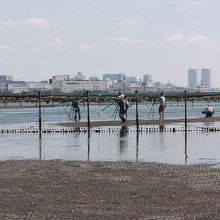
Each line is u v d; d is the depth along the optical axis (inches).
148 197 1000.2
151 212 881.5
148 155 1699.1
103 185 1130.0
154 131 2689.5
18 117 4490.7
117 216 855.1
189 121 3442.4
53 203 951.0
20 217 848.9
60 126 3041.3
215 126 3004.4
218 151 1813.5
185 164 1475.1
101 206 925.8
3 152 1798.7
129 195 1019.3
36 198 994.1
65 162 1503.4
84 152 1790.1
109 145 2020.2
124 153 1756.9
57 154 1734.7
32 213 875.4
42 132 2667.3
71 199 984.9
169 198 990.4
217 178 1213.1
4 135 2517.2
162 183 1150.3
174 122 3319.4
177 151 1813.5
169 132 2635.3
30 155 1711.4
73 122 3368.6
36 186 1119.0
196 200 972.6
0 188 1095.6
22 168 1380.4
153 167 1395.2
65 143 2108.8
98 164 1457.9
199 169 1359.5
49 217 848.9
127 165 1437.0
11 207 918.4
